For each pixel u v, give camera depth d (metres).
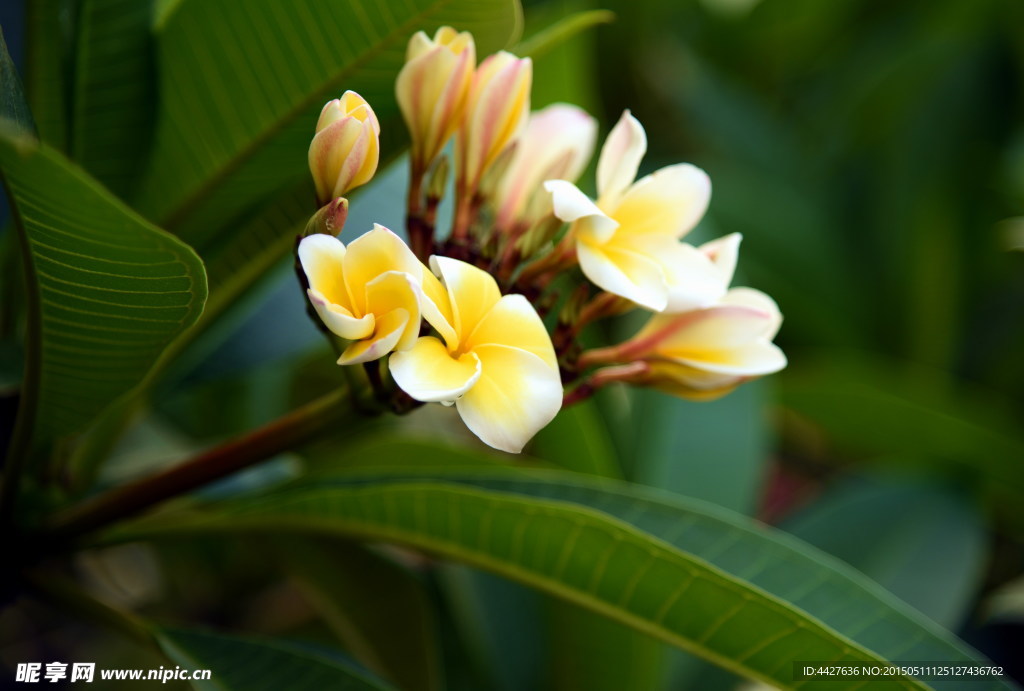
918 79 1.34
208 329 0.78
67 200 0.61
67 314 0.65
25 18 0.72
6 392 0.75
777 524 0.98
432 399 0.63
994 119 1.29
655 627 0.72
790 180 1.34
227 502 0.77
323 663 0.72
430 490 0.71
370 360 0.65
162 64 0.72
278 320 0.84
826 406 1.05
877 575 0.93
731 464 0.91
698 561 0.69
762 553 0.74
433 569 0.96
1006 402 1.26
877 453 1.10
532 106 0.86
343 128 0.66
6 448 0.77
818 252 1.27
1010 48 1.31
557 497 0.75
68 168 0.60
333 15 0.70
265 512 0.73
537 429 0.64
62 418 0.69
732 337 0.71
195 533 0.74
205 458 0.70
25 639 1.02
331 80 0.72
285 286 0.84
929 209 1.27
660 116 1.44
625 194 0.70
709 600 0.70
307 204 0.75
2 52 0.63
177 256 0.62
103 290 0.64
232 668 0.72
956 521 0.97
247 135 0.73
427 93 0.70
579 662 0.84
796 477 1.33
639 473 0.92
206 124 0.73
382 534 0.73
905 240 1.27
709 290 0.69
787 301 1.25
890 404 0.99
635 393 0.97
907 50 1.33
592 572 0.72
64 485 0.75
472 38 0.72
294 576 0.85
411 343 0.64
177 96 0.73
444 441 0.83
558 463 0.87
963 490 1.00
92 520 0.71
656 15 1.36
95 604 0.73
